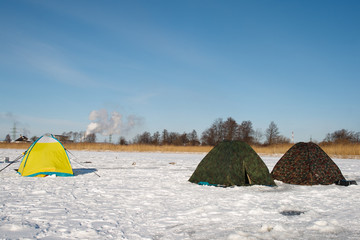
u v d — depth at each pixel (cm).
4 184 1021
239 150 1155
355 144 3641
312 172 1214
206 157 1188
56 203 722
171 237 484
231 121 8688
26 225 521
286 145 4209
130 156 2972
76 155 2927
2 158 2308
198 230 525
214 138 8788
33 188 947
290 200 830
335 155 3372
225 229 534
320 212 685
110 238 469
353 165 2166
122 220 580
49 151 1337
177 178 1287
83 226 529
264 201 807
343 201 824
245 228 542
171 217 614
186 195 878
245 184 1094
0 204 694
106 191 915
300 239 482
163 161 2342
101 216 605
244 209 699
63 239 458
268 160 2664
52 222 549
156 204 740
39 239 454
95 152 3734
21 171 1295
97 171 1529
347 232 525
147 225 553
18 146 4747
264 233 510
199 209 675
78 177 1269
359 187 1105
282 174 1284
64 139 6950
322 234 511
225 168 1112
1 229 497
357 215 655
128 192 906
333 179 1224
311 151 1274
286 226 545
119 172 1493
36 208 662
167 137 9606
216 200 805
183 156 3197
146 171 1555
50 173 1278
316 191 995
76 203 729
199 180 1147
